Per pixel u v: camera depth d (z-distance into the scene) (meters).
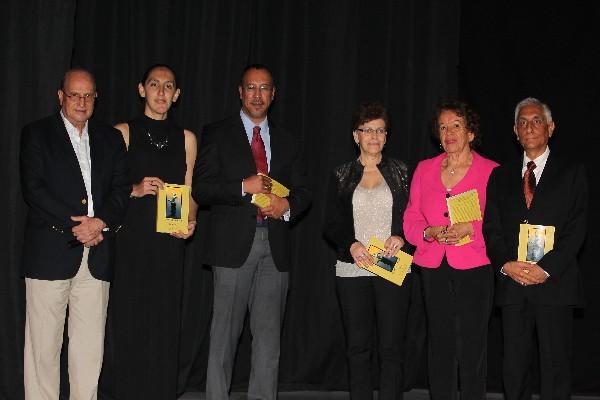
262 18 4.60
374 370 4.60
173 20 4.50
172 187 3.71
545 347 3.41
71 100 3.50
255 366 3.74
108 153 3.61
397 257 3.56
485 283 3.52
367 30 4.59
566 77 4.46
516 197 3.47
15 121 4.14
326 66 4.57
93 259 3.54
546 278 3.35
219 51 4.47
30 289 3.52
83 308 3.57
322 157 4.57
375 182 3.70
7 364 4.11
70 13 4.19
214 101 4.47
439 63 4.50
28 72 4.16
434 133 3.70
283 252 3.73
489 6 4.52
